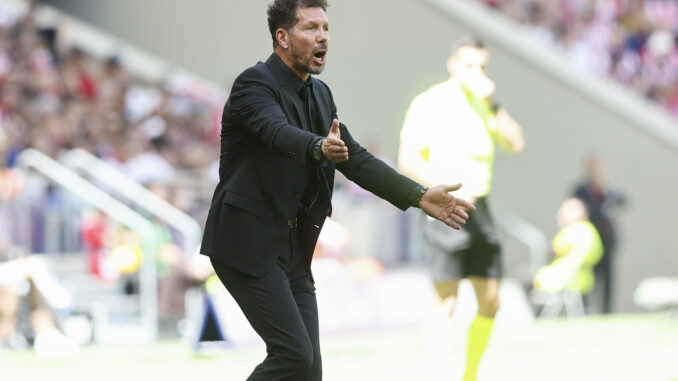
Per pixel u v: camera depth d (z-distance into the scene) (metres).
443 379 22.08
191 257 39.25
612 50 62.47
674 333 37.72
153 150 47.94
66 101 48.72
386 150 49.00
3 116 46.56
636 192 52.19
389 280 41.56
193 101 50.62
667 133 52.56
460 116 22.17
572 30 60.50
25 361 29.78
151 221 39.66
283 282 13.84
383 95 48.94
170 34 49.97
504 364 28.92
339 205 42.97
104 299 38.50
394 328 41.12
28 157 39.00
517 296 45.50
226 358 30.50
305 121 14.06
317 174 14.00
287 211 13.84
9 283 33.22
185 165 48.25
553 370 27.52
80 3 51.66
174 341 37.03
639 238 52.16
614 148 51.91
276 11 13.91
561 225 47.34
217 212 13.92
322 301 37.50
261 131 13.20
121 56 50.75
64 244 38.78
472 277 22.17
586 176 47.03
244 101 13.47
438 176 22.06
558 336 36.72
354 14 48.59
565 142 50.97
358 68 48.59
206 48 49.28
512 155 49.94
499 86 49.91
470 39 22.30
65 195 39.03
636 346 33.56
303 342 13.70
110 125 48.28
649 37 64.38
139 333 38.06
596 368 27.94
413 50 49.19
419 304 42.94
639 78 63.41
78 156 41.94
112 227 39.09
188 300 39.00
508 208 49.81
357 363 29.16
